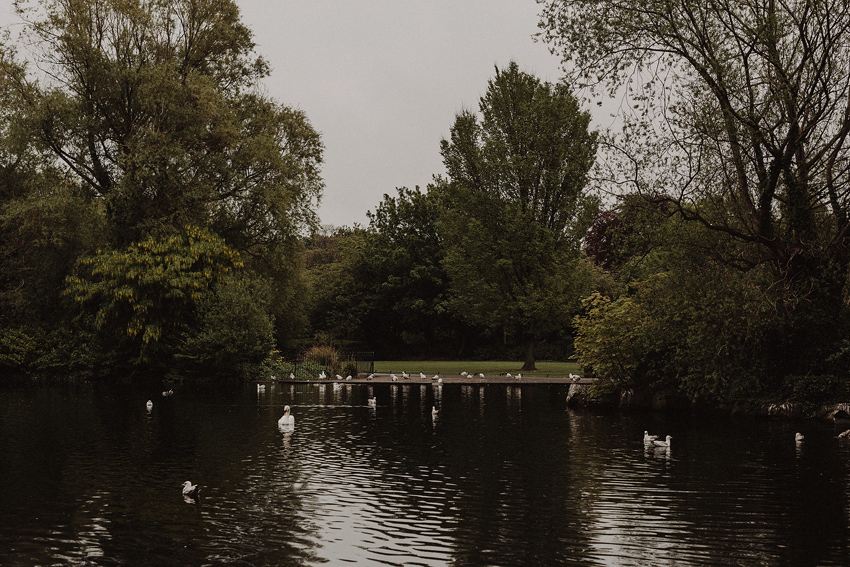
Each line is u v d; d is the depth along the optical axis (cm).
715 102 2180
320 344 6359
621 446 1773
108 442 1828
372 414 2472
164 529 1029
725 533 1008
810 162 2267
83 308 4028
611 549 934
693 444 1805
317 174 4688
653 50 2239
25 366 4069
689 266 2369
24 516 1098
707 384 2398
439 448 1744
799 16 2206
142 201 3966
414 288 7388
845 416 2192
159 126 4000
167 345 3856
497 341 7475
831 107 2197
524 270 4619
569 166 4481
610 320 2669
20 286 4116
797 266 2308
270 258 4738
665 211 2303
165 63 3969
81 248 4212
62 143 3938
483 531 1020
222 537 989
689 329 2391
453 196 5069
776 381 2442
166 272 3716
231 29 4306
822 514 1105
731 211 2317
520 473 1434
